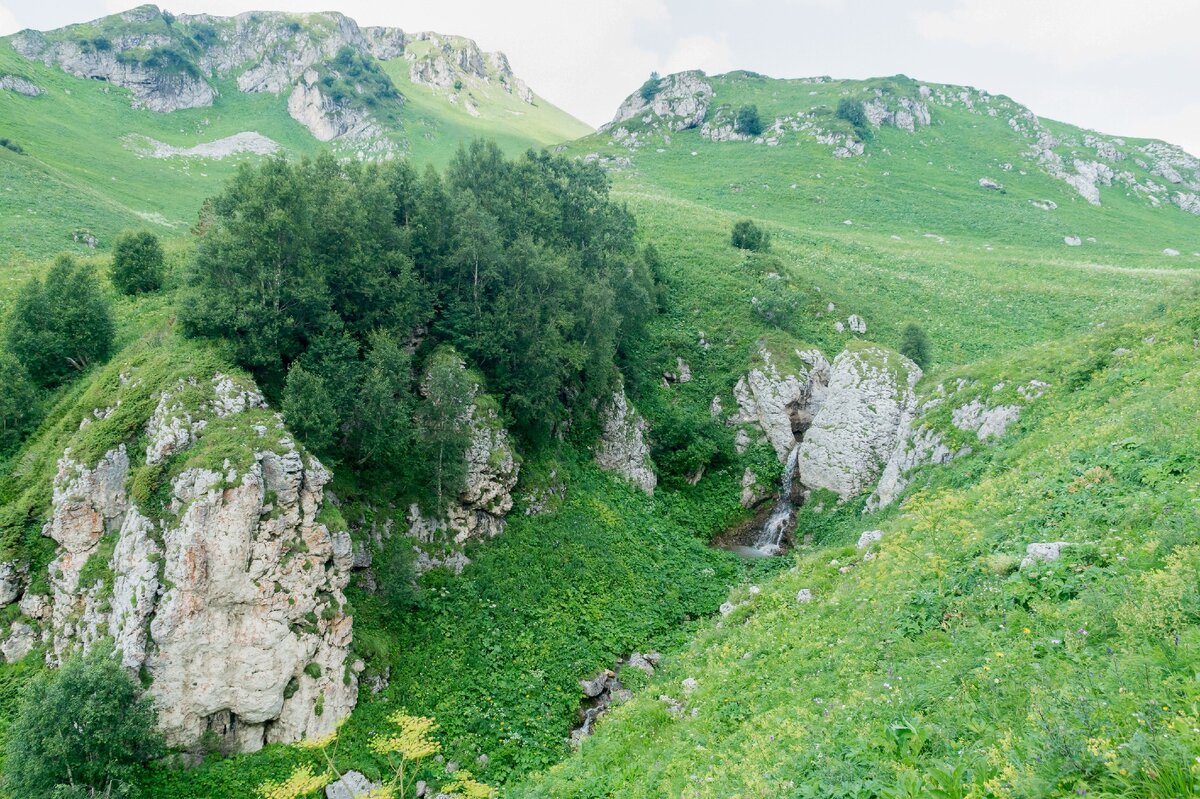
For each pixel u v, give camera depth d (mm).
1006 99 164750
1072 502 18734
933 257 91500
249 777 24047
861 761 11953
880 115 149000
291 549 26531
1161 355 28094
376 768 24891
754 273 71562
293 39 190500
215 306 30188
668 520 47094
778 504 51781
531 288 41562
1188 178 146625
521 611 33219
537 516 38719
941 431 37281
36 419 33438
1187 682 9258
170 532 25312
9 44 155250
